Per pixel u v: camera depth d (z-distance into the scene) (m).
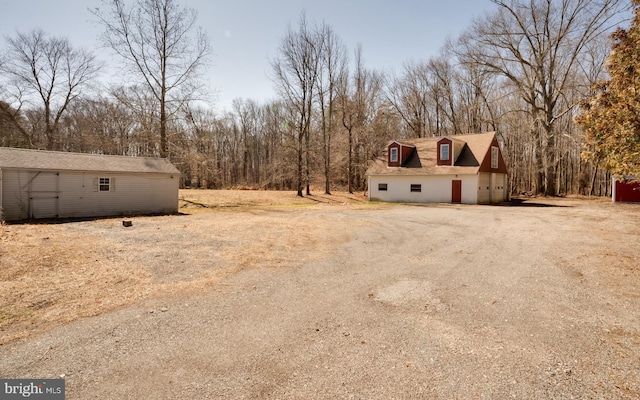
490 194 25.92
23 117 33.97
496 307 4.79
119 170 16.77
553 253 8.14
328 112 35.38
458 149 25.70
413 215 16.33
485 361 3.35
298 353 3.51
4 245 7.99
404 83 40.75
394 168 27.39
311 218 14.99
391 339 3.82
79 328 4.07
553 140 30.64
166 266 6.86
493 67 29.84
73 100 35.34
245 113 55.09
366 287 5.68
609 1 25.03
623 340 3.80
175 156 24.09
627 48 7.66
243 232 10.94
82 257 7.34
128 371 3.16
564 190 37.84
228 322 4.28
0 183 13.74
